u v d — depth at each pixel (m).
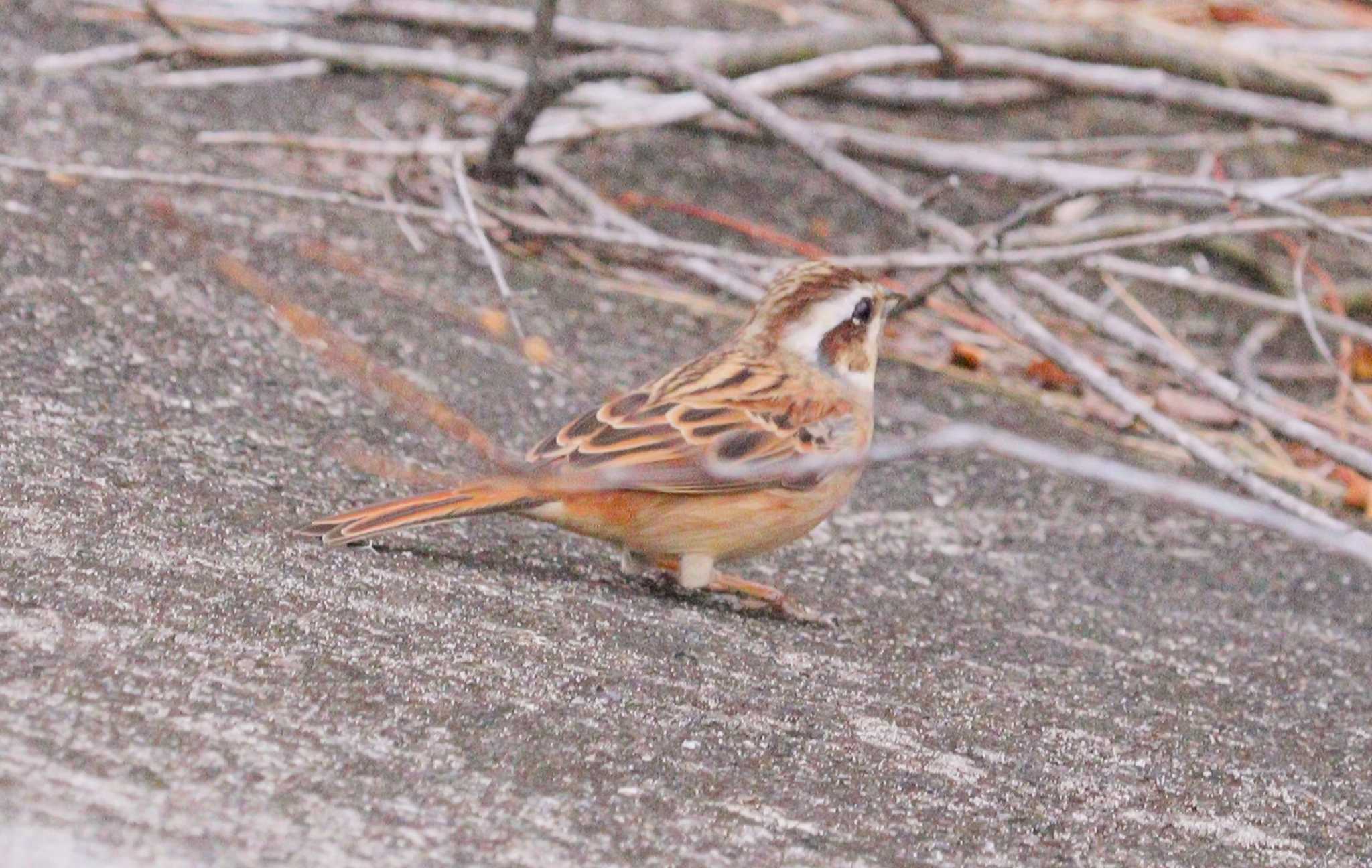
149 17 15.63
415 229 13.77
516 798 6.16
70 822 5.34
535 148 14.74
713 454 8.93
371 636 7.34
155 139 14.08
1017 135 17.81
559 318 12.97
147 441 9.23
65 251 11.55
